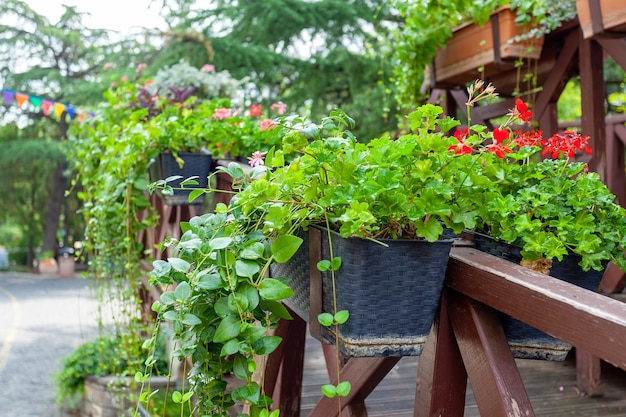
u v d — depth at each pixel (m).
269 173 1.35
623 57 2.73
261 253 1.26
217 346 1.37
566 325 1.03
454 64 3.37
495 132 1.39
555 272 1.44
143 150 3.16
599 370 2.87
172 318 1.27
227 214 1.50
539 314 1.09
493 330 1.26
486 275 1.23
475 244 1.52
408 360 3.32
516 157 1.47
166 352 5.34
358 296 1.21
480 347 1.25
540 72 3.36
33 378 7.56
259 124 3.32
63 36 16.91
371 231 1.26
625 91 7.09
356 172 1.27
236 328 1.25
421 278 1.25
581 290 1.08
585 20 2.47
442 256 1.26
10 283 17.38
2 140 20.89
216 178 3.26
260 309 1.34
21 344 9.37
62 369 6.52
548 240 1.33
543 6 2.87
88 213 4.29
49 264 20.50
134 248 3.92
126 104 4.32
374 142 1.33
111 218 3.81
